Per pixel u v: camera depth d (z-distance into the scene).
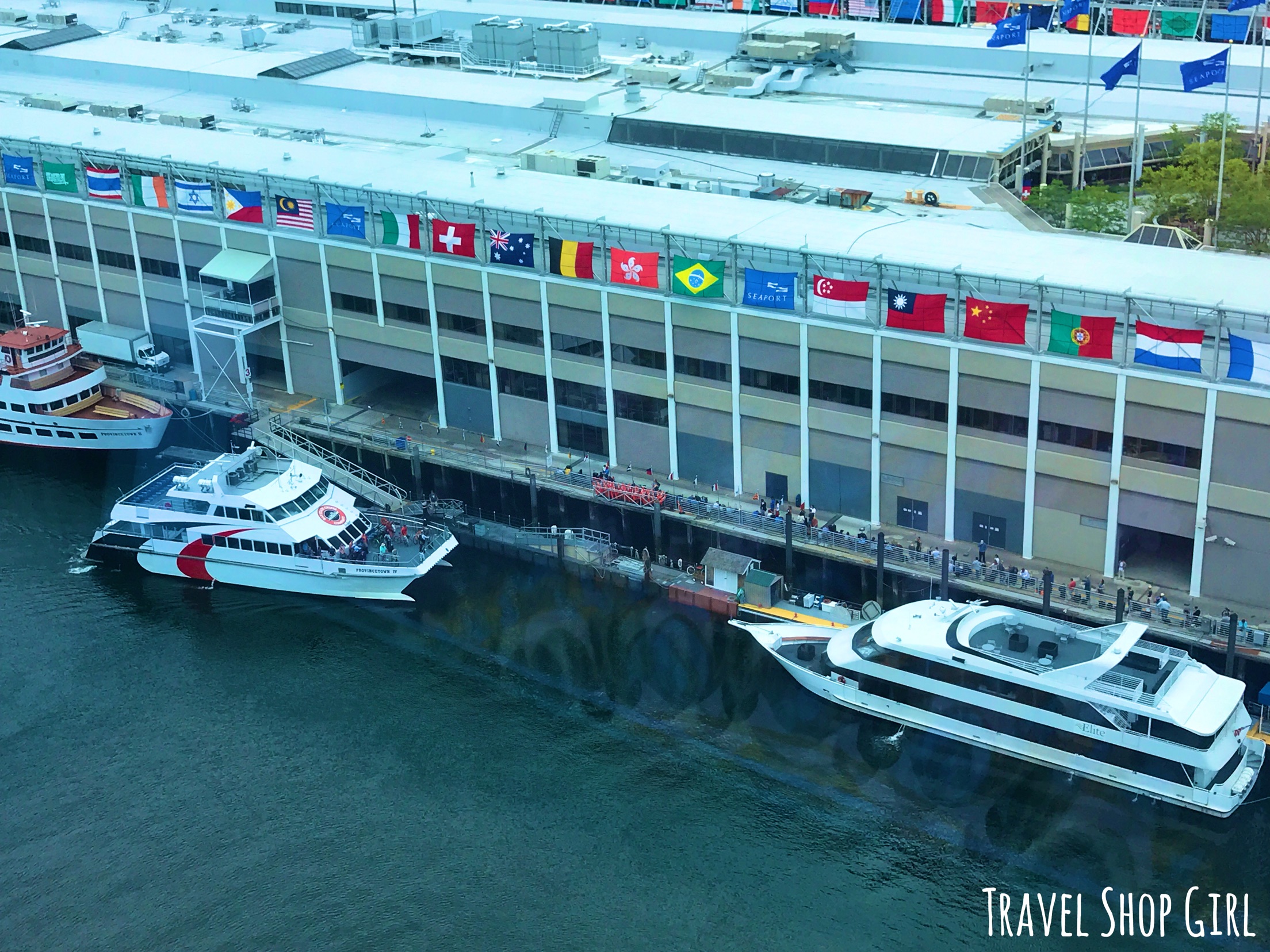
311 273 135.75
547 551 118.75
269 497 115.69
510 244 121.12
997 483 106.88
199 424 137.75
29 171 148.25
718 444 119.00
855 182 145.12
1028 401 102.94
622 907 83.44
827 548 109.50
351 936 82.38
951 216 133.38
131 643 110.25
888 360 107.50
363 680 104.69
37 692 104.56
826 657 100.19
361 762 96.12
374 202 133.38
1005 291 105.31
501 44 185.12
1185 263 105.94
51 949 82.50
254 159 145.75
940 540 110.75
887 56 185.12
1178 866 84.31
